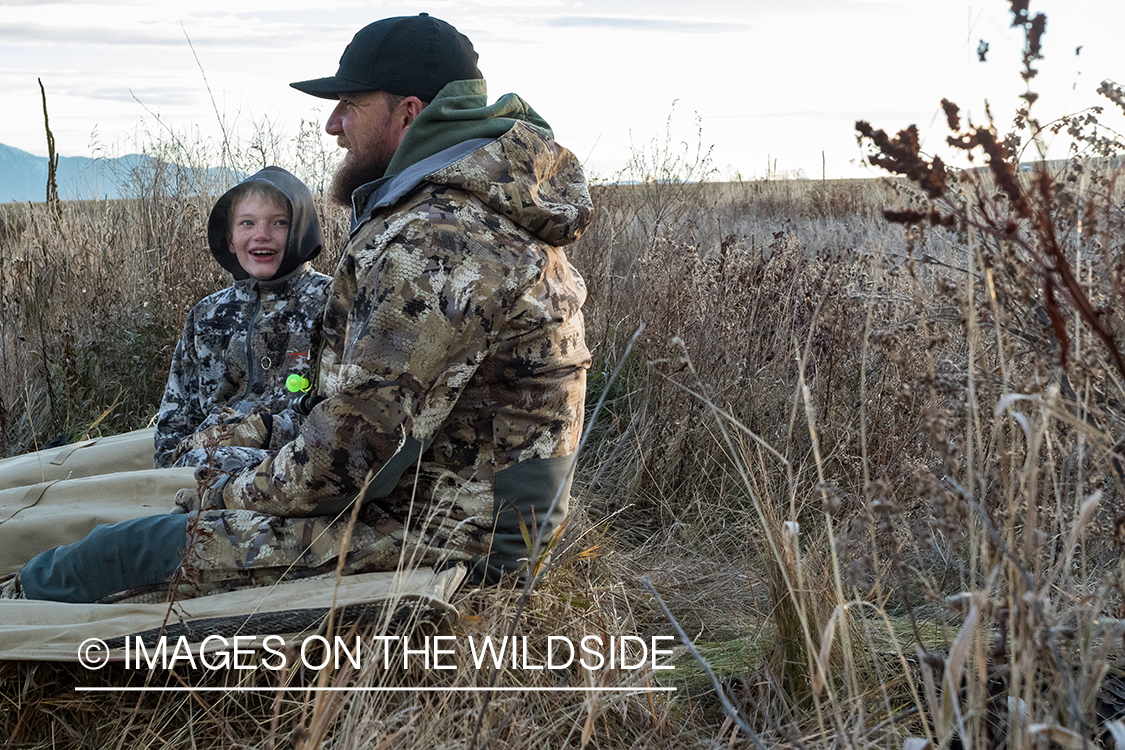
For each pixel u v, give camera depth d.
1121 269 1.64
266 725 2.08
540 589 2.55
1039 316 1.76
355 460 2.11
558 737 2.10
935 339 1.81
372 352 2.07
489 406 2.24
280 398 3.42
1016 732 1.42
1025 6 1.44
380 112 2.46
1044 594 1.49
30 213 6.55
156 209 6.19
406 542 2.21
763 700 2.17
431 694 2.09
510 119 2.35
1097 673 1.51
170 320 4.85
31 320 4.82
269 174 3.59
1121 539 1.73
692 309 3.96
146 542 2.24
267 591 2.19
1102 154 1.78
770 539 2.20
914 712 1.85
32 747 2.05
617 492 3.74
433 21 2.47
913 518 2.62
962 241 1.73
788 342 3.86
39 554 2.54
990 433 1.88
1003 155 1.48
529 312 2.19
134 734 2.08
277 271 3.57
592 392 4.36
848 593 2.39
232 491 2.25
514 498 2.28
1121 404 1.79
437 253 2.09
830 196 10.88
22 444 4.23
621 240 5.56
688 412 3.71
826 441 3.37
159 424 3.61
